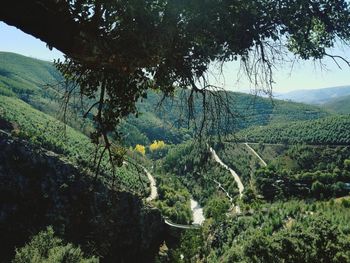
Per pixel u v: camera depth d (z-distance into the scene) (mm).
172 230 95750
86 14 4574
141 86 5996
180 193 116062
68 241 38969
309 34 6488
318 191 108125
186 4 4930
